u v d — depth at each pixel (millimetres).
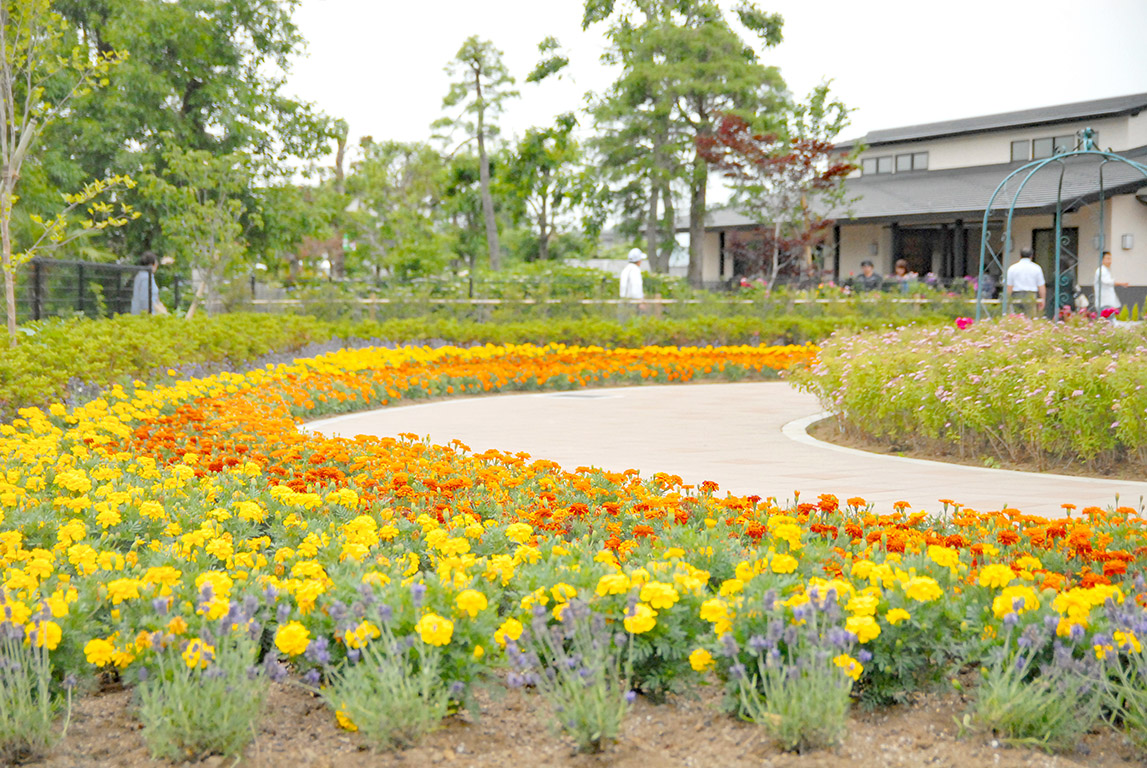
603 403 12984
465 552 4195
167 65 27422
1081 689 3004
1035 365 8133
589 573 3357
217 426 7699
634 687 3203
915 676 3219
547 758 2824
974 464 8172
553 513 4871
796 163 27766
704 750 2861
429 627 2816
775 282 29938
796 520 5012
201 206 23031
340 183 41406
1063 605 3057
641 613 2973
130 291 19406
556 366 15328
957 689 3158
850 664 2869
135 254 28297
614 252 56938
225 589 3318
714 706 3143
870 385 9086
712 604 3021
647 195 36688
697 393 14430
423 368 14383
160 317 14062
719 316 21531
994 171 32594
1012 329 11422
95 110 26781
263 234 28297
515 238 51281
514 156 42094
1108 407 7633
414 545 4477
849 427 9844
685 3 35656
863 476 7523
